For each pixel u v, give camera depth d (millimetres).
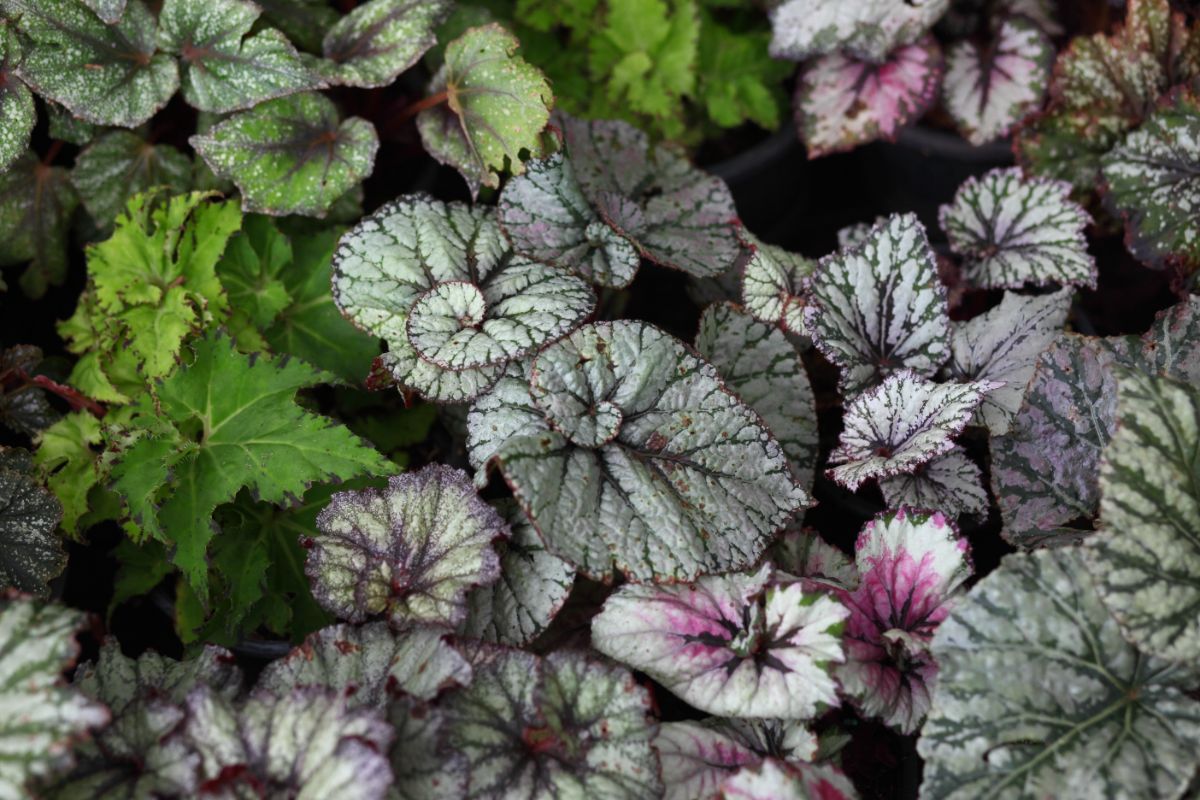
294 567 1229
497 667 1116
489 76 1250
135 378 1257
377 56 1286
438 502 1165
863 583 1162
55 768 1032
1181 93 1292
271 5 1321
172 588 1273
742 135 1463
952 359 1238
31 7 1247
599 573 1123
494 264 1216
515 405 1173
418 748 1077
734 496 1159
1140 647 1057
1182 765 1062
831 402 1312
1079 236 1271
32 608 1071
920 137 1405
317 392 1311
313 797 1044
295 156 1276
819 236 1514
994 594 1091
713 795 1115
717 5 1457
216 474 1195
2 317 1374
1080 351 1178
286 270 1302
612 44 1422
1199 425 1085
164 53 1281
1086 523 1201
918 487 1199
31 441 1262
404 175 1395
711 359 1233
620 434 1161
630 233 1246
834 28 1378
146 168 1314
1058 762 1067
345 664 1122
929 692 1132
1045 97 1389
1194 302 1171
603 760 1099
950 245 1323
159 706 1082
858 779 1182
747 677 1126
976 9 1422
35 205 1313
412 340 1172
